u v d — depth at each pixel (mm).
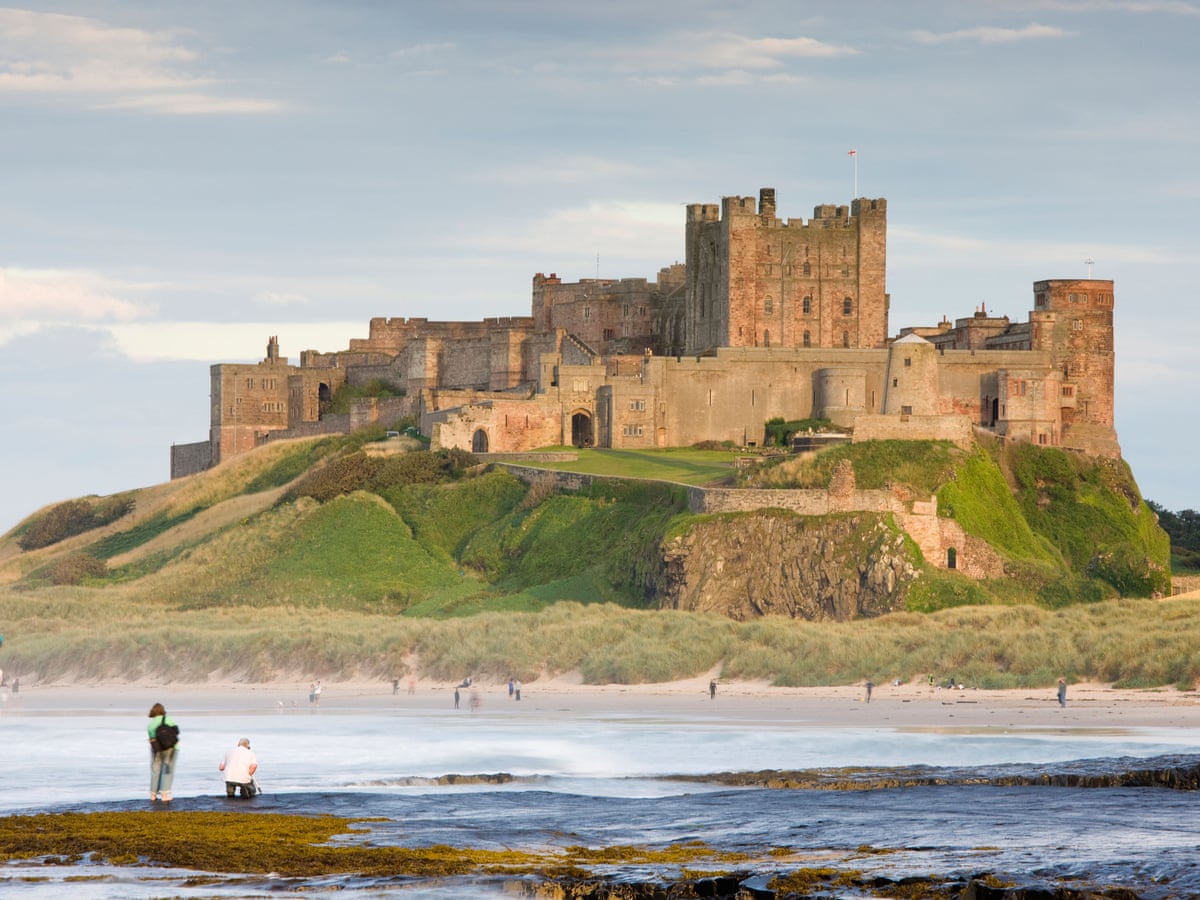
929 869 98688
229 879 101312
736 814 119188
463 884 99500
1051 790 127125
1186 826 111312
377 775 144625
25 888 99500
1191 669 195875
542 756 155125
